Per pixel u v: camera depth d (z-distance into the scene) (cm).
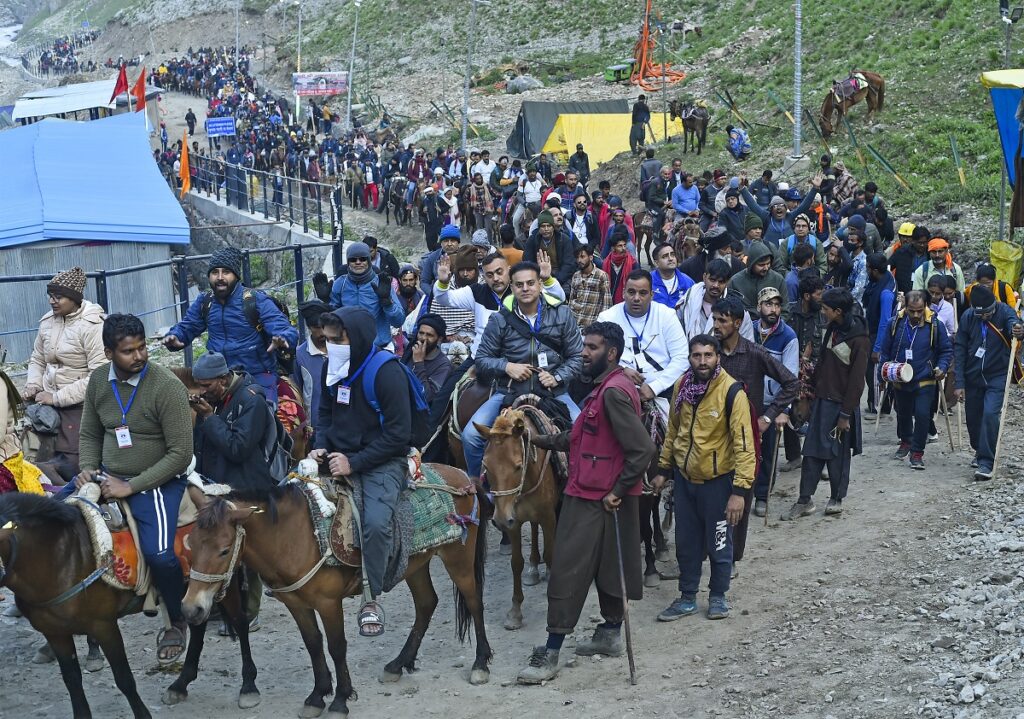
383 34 7694
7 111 7550
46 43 15438
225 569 662
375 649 878
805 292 1148
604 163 3753
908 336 1177
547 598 874
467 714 743
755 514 1103
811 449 1059
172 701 768
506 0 7338
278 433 880
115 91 6012
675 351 951
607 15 6756
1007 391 1105
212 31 10769
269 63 8538
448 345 1145
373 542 729
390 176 3791
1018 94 1647
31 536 666
